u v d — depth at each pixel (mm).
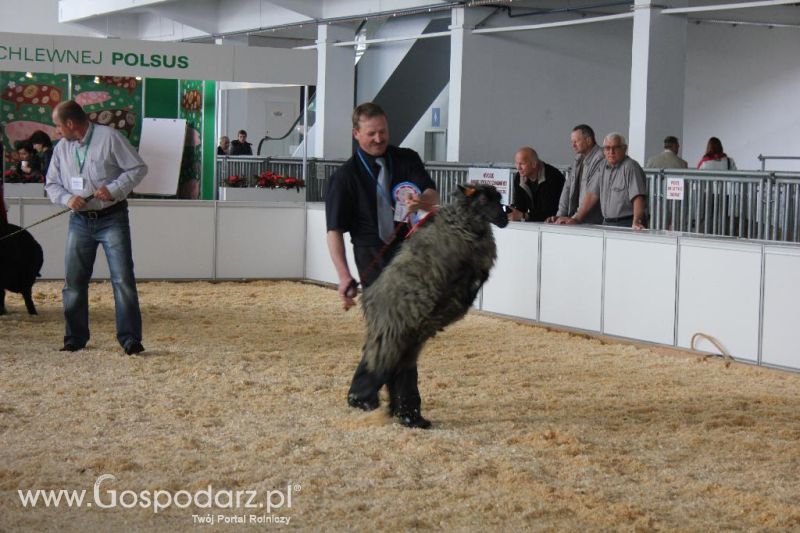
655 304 8250
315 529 3977
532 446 5172
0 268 9305
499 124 19469
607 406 6137
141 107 13070
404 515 4125
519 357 7758
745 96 21188
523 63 19562
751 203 10023
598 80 20438
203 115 12984
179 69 12109
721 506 4320
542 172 9977
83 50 11734
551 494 4383
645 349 8234
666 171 10898
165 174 12930
